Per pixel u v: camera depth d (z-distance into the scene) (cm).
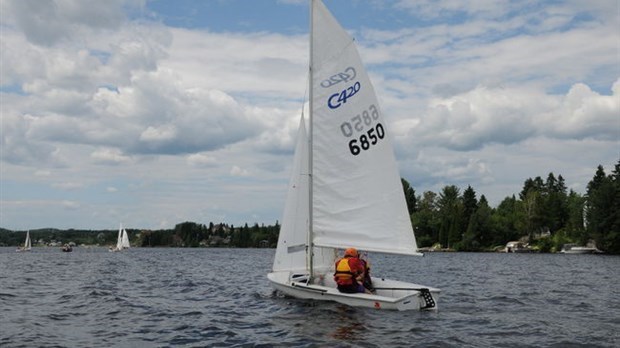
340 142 1636
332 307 1587
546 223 12388
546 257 8462
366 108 1644
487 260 7088
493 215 12962
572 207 13012
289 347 1158
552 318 1584
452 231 12344
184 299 2038
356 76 1642
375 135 1647
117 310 1728
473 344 1198
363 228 1622
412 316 1499
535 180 18300
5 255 9012
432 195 14500
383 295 1670
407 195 13262
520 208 13475
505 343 1216
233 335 1289
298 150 1933
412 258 7881
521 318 1573
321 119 1648
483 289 2520
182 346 1178
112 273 3716
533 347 1180
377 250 1614
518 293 2331
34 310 1719
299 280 1745
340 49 1641
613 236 9706
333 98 1641
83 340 1246
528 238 12344
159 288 2514
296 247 1745
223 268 4594
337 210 1634
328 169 1642
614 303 1980
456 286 2705
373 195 1630
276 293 2041
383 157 1645
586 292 2412
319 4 1644
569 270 4516
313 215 1656
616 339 1273
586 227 10694
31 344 1198
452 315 1584
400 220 1620
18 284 2677
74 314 1641
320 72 1648
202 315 1605
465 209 13125
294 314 1503
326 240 1642
